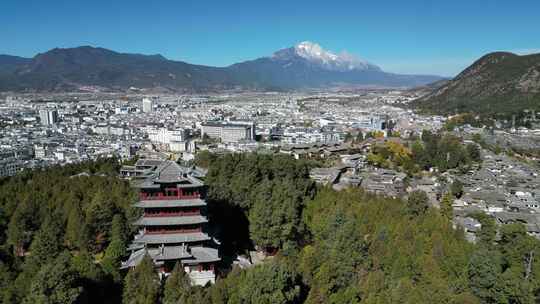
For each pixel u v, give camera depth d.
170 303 124.19
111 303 133.62
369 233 190.62
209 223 184.38
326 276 146.62
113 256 154.00
